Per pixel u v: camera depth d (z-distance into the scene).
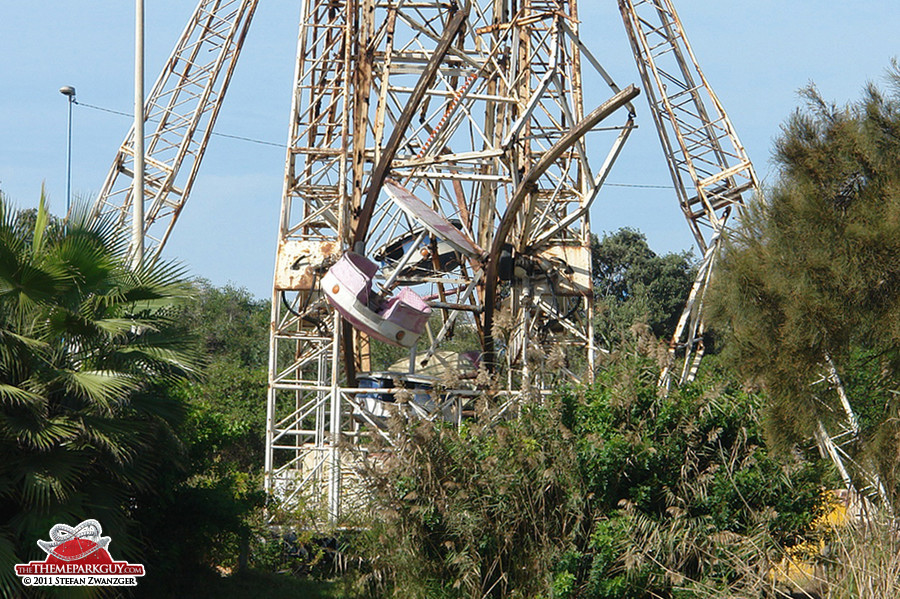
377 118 44.22
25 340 23.23
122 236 27.31
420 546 28.77
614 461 28.72
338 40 48.69
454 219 48.91
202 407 34.19
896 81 28.42
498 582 28.31
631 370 30.69
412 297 40.97
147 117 59.34
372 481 30.08
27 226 25.78
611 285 100.88
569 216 43.69
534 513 28.70
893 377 27.59
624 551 27.47
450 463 29.33
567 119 44.50
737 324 28.92
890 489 26.00
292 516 37.75
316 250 44.12
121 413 25.25
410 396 31.38
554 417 29.84
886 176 27.98
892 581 21.72
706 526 28.06
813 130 29.53
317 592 32.50
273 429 43.88
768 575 27.11
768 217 29.19
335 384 42.41
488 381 33.00
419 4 47.59
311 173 46.72
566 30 44.47
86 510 24.03
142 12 32.34
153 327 25.59
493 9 48.44
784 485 29.00
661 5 51.72
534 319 43.69
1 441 23.06
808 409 27.59
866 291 27.02
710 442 29.88
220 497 31.81
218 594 31.70
